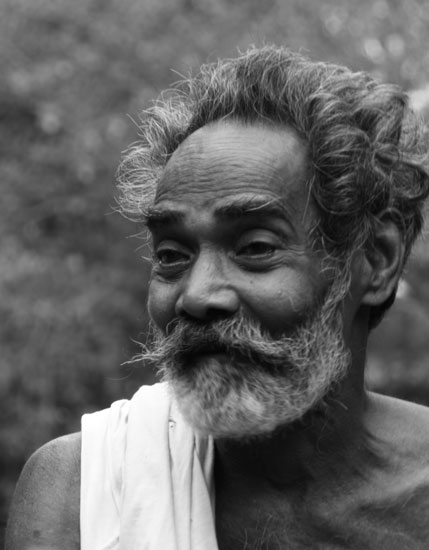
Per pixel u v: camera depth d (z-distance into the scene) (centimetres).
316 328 270
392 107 293
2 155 1124
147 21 1106
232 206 263
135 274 1098
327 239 273
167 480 280
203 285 261
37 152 1105
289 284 265
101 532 281
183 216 267
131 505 278
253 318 263
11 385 1034
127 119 1081
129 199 319
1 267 1042
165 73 1084
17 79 1102
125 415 295
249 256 265
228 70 287
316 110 277
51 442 304
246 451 281
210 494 284
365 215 280
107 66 1098
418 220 300
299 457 281
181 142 292
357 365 286
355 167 277
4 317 1031
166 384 292
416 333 955
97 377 1071
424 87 1005
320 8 1070
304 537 284
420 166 297
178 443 286
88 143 1094
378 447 287
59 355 1040
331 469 283
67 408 1061
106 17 1112
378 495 284
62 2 1124
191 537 275
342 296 275
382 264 287
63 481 294
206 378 264
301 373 267
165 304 270
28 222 1109
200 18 1097
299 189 270
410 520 284
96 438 294
